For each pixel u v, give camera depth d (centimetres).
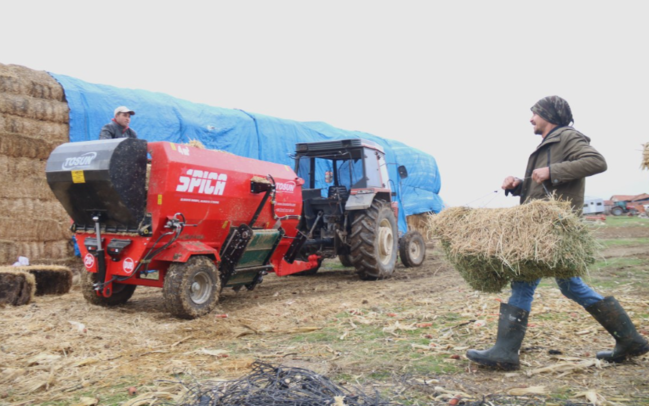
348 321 430
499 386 256
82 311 473
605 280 591
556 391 246
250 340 375
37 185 672
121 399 253
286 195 612
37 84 685
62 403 249
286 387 237
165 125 828
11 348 347
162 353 340
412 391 251
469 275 293
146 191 455
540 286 557
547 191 286
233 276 546
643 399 230
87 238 476
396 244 766
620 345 281
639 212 3122
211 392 237
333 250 750
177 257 459
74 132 713
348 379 273
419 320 419
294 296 583
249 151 968
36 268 567
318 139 1145
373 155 771
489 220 280
